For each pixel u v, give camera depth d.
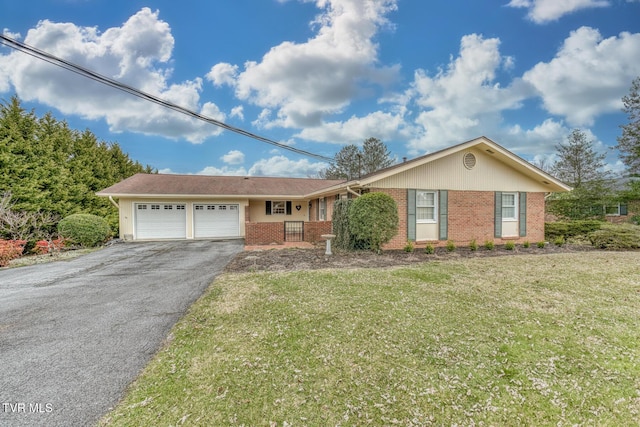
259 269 7.37
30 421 2.24
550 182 12.00
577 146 21.77
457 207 11.26
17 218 10.67
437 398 2.47
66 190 13.88
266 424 2.19
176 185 16.33
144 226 14.91
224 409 2.35
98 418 2.28
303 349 3.27
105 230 12.60
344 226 10.78
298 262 8.26
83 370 2.93
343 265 7.83
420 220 10.88
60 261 9.03
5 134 12.11
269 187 17.94
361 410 2.33
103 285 6.09
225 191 16.19
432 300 4.87
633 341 3.47
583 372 2.84
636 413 2.30
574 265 7.72
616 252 10.15
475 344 3.38
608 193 17.33
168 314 4.43
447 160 11.13
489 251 10.39
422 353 3.18
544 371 2.86
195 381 2.72
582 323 3.98
